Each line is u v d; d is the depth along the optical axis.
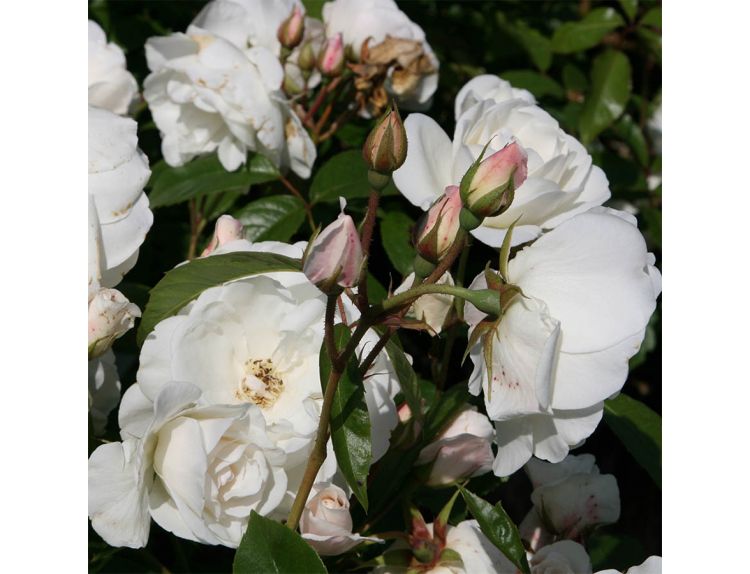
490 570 0.37
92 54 0.49
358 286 0.30
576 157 0.41
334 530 0.34
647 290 0.31
